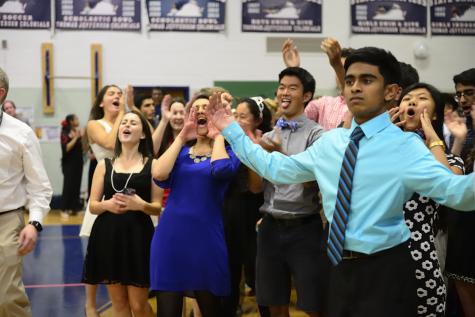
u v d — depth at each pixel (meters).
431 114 3.19
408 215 2.93
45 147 11.49
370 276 2.22
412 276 2.24
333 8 12.00
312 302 3.23
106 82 11.63
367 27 12.05
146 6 11.62
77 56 11.52
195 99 3.52
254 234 4.14
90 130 4.57
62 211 10.66
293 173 2.46
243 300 5.00
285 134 3.48
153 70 11.72
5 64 11.38
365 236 2.21
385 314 2.20
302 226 3.30
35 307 5.05
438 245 3.70
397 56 12.12
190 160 3.41
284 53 4.17
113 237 3.72
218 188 3.38
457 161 3.08
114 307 3.91
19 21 11.36
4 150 3.22
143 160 3.94
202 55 11.80
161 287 3.28
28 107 11.45
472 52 12.22
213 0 11.73
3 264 3.20
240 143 2.50
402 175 2.18
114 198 3.69
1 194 3.24
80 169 10.74
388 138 2.24
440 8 12.12
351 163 2.24
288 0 11.88
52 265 6.74
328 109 4.13
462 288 3.46
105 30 11.59
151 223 3.84
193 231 3.29
